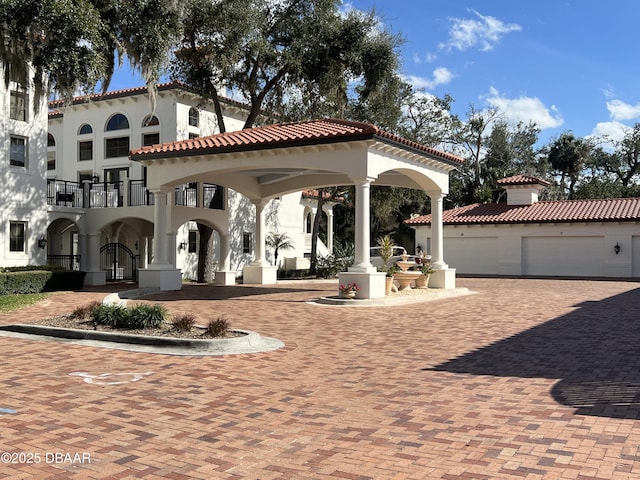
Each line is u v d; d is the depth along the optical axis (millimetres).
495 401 6488
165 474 4477
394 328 12250
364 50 25891
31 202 22750
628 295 19859
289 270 33281
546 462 4598
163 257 21000
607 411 5973
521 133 55750
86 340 10430
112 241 28703
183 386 7270
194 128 29641
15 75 17297
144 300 17391
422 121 43406
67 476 4414
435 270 21594
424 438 5273
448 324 12812
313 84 26953
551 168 57938
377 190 35906
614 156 59094
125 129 30078
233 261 31797
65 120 31922
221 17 23203
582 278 30688
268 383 7461
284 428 5621
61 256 25578
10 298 17281
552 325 12461
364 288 16891
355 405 6426
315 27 25281
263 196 25625
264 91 26703
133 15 17734
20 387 7168
